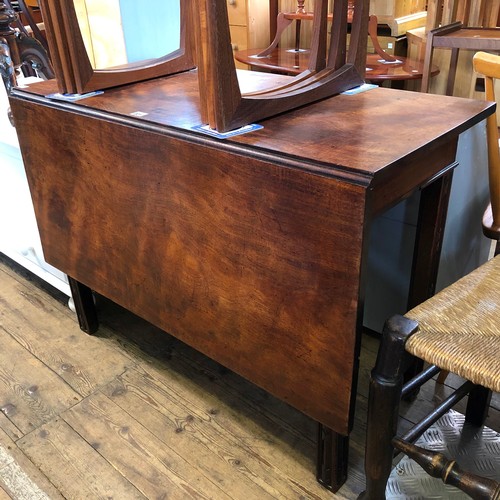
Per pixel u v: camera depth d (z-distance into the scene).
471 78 2.51
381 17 2.64
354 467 1.14
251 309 0.96
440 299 0.88
